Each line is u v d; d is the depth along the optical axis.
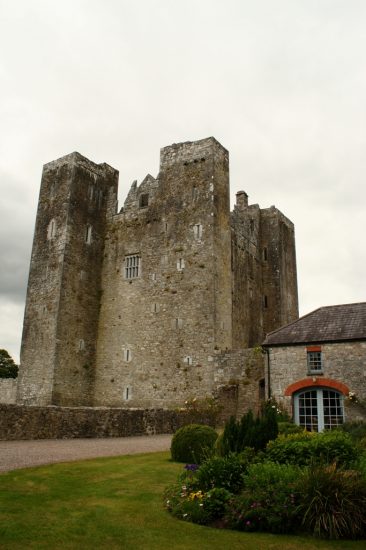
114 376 39.03
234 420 14.49
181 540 8.85
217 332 35.91
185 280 37.62
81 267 40.78
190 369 35.53
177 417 29.64
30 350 38.84
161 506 10.96
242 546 8.66
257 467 11.11
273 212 49.94
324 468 10.40
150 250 40.19
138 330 38.88
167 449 20.34
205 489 11.19
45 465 15.03
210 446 16.53
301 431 19.64
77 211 41.38
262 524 9.59
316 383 25.91
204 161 39.44
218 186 39.16
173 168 40.88
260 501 9.94
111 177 45.38
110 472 14.44
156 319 38.22
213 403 33.16
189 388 35.16
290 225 53.28
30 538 8.42
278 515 9.55
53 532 8.80
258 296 46.97
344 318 27.58
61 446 19.72
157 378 36.81
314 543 8.91
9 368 71.06
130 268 40.97
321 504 9.51
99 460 16.55
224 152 40.91
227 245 39.19
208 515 10.03
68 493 11.69
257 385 32.41
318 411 25.92
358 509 9.47
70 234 40.38
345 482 9.84
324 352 26.20
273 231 49.41
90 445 20.58
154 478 13.79
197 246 37.78
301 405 26.45
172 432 28.88
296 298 51.81
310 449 12.14
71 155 42.16
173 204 39.97
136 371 38.03
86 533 8.88
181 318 37.00
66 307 38.94
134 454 18.52
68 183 41.47
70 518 9.68
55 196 41.97
